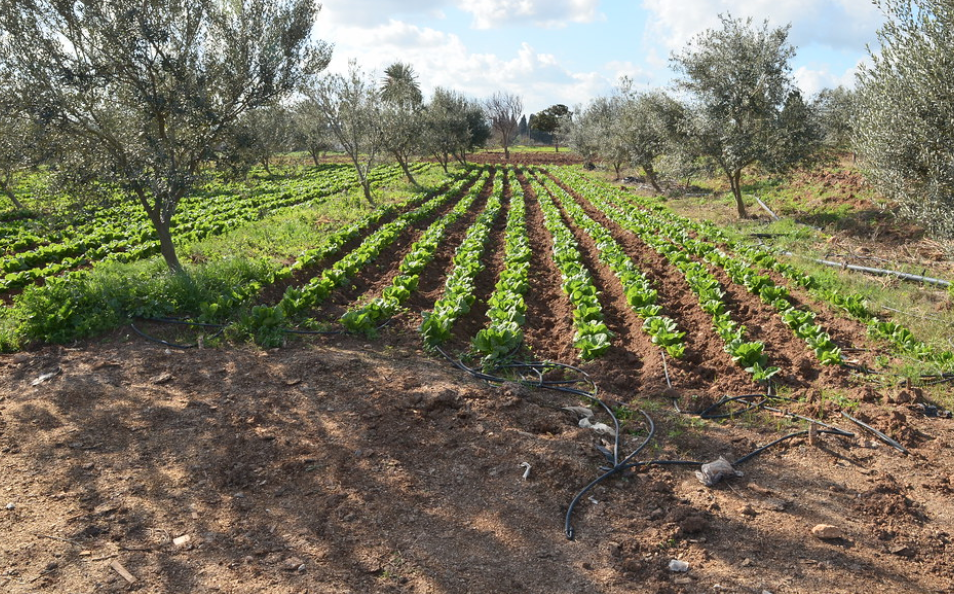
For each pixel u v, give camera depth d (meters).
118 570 4.13
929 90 10.06
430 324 8.73
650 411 6.86
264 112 13.38
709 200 27.42
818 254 15.10
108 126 10.52
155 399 6.95
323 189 36.03
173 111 10.30
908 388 7.15
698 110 21.31
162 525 4.66
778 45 20.30
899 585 4.13
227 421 6.40
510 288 11.57
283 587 3.99
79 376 7.63
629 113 32.59
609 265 14.01
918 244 15.03
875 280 12.41
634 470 5.63
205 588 3.98
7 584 3.96
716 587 4.10
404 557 4.36
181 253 16.70
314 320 10.02
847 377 7.59
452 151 49.09
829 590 4.07
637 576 4.21
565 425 6.40
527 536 4.65
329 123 26.73
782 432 6.34
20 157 10.02
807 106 20.53
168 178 10.72
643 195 32.31
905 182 11.02
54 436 6.09
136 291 10.06
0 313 9.78
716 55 20.72
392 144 31.03
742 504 5.09
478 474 5.48
